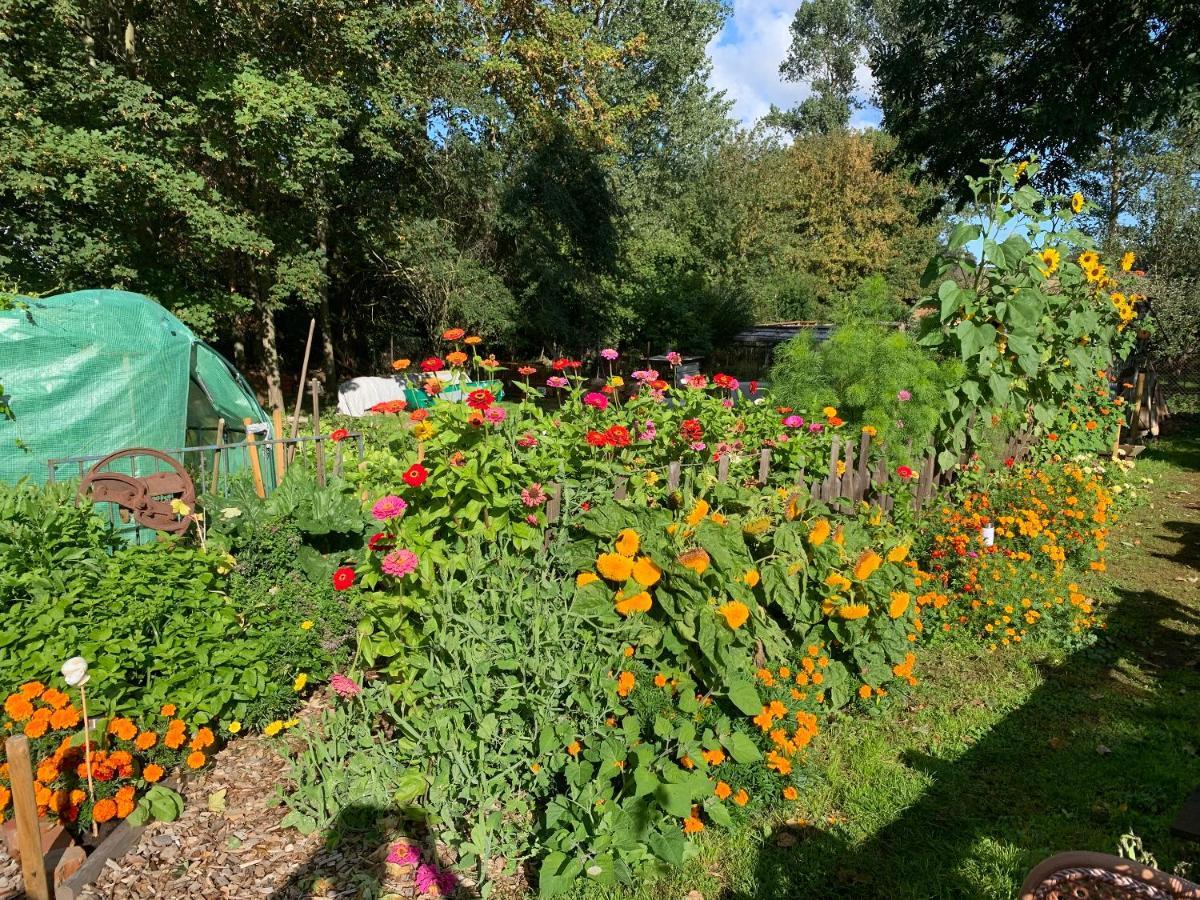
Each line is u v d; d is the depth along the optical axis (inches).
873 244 1465.3
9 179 421.4
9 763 91.2
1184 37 423.2
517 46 778.2
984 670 170.6
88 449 253.6
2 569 137.9
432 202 826.8
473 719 117.3
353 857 108.7
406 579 128.5
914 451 228.8
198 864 106.7
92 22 534.6
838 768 132.4
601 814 102.2
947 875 106.9
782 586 136.4
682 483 164.9
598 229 904.3
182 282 564.1
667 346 1048.8
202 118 514.6
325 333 825.5
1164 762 135.1
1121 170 871.7
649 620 123.4
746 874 106.7
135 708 122.1
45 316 242.2
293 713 145.8
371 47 593.6
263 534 175.9
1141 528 287.6
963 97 556.4
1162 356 569.6
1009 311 234.5
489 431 146.9
